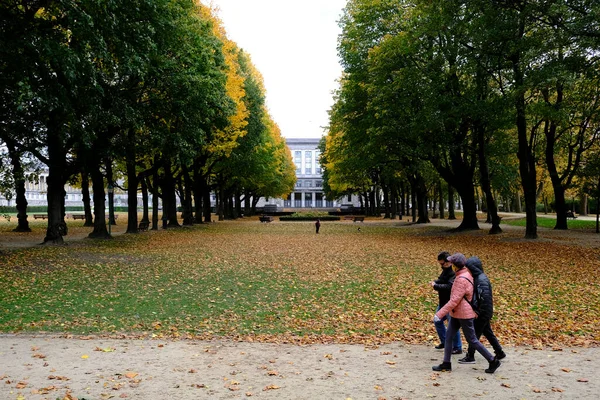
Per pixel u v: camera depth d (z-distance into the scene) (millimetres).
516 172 45531
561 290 13297
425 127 28094
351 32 34094
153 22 20797
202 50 26750
